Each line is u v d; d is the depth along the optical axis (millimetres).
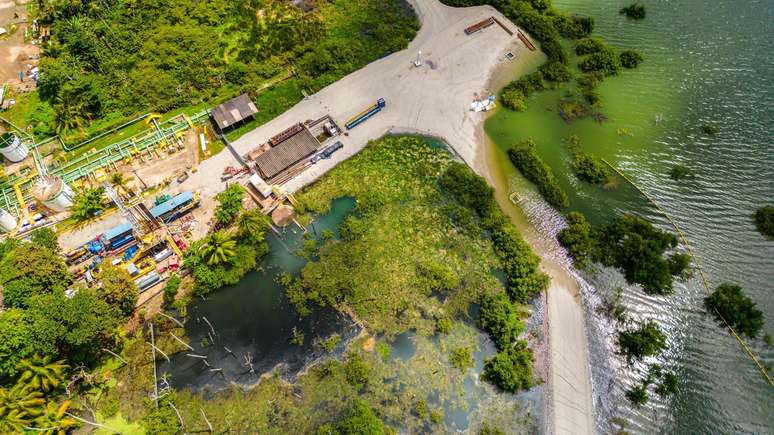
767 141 84625
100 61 95250
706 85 93750
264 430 57719
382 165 82312
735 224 74812
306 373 61781
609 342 64438
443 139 85812
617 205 77750
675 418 58906
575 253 71375
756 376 61625
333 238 74000
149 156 83500
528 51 99750
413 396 59625
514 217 76438
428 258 71125
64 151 84312
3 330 53969
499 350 62969
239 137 85938
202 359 63438
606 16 107688
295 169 81250
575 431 57906
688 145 84812
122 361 62656
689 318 66125
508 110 90250
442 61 97625
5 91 91062
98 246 70938
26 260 62500
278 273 71000
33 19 102812
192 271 69750
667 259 70938
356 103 90688
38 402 55094
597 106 90688
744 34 102625
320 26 102625
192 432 57406
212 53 98312
